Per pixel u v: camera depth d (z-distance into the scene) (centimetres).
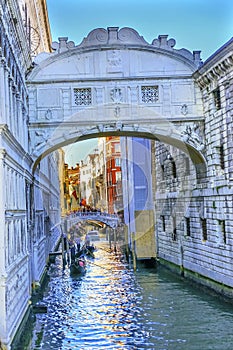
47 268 3169
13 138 1580
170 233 2867
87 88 2502
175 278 2766
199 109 2542
